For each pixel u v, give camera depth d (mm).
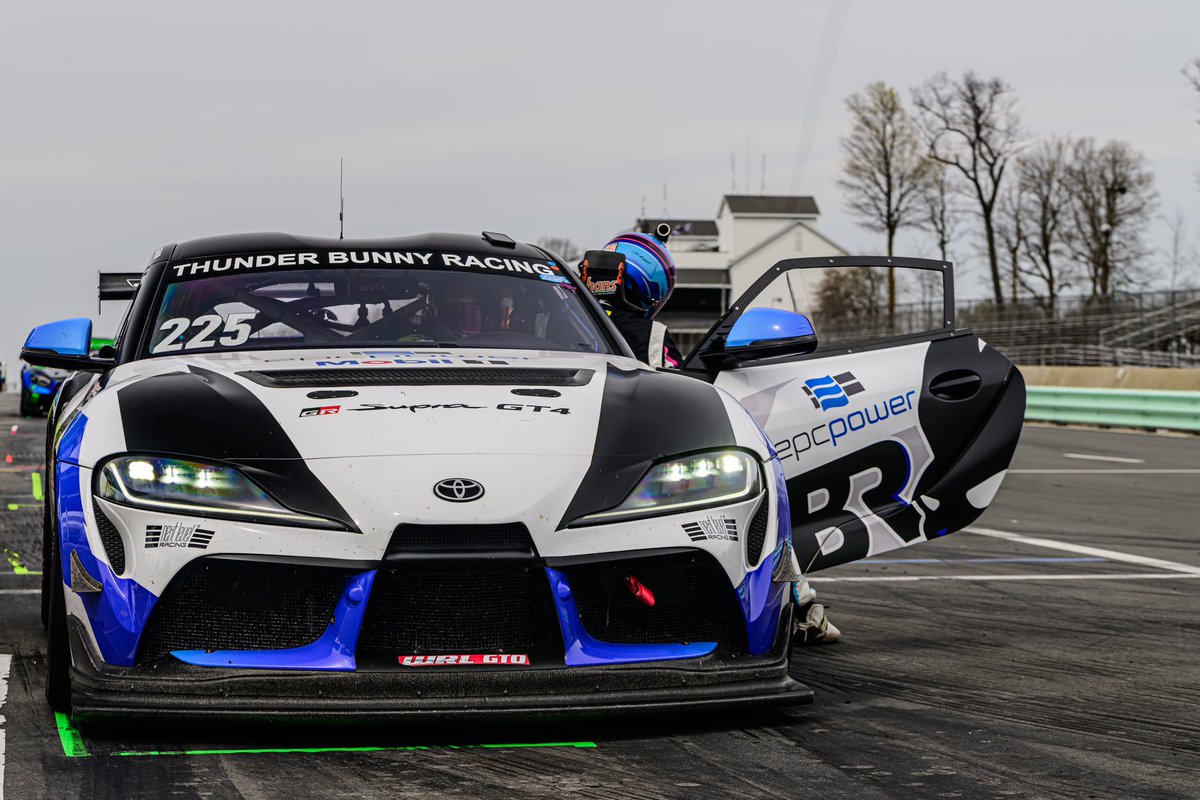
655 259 7934
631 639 5020
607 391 5668
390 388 5477
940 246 86812
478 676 4754
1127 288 85625
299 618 4785
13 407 40875
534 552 4812
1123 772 4758
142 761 4660
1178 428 31500
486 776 4531
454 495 4801
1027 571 10516
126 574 4789
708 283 147000
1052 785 4574
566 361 6238
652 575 5004
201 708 4637
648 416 5418
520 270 7156
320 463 4898
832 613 8500
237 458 4910
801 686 5219
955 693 6113
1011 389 7043
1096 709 5805
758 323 6449
